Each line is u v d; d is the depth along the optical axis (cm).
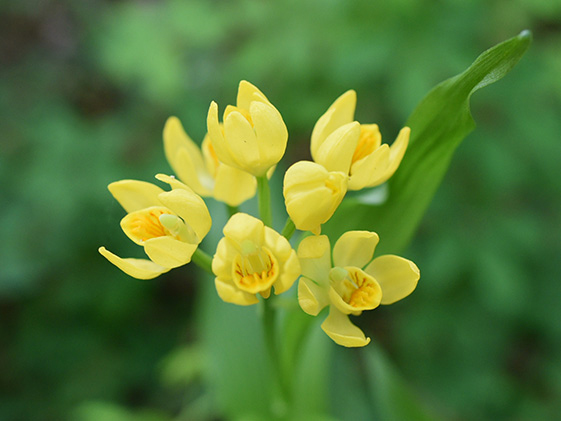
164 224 21
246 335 27
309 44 37
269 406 27
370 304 21
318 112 38
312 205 20
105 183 36
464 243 34
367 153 22
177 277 46
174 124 23
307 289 20
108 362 39
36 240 37
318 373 27
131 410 40
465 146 34
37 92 49
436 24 34
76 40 54
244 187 22
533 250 35
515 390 37
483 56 21
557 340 38
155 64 38
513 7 36
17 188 38
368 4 36
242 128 20
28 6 54
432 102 22
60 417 37
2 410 38
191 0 40
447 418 36
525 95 35
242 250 20
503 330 36
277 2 38
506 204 37
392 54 34
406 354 38
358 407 30
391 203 23
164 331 42
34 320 40
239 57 39
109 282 38
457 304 36
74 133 38
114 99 54
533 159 36
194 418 34
